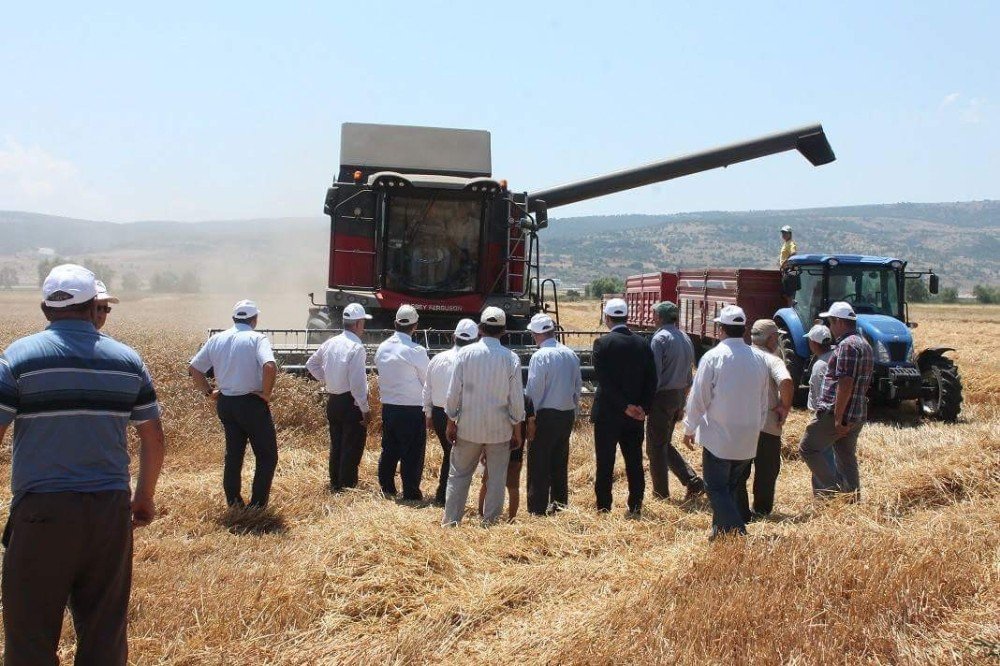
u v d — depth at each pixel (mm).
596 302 71438
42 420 4336
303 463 10641
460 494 8422
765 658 4789
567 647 5086
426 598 5949
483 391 8273
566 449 9062
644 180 16906
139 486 4730
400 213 14836
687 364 9672
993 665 4715
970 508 8039
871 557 6152
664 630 5191
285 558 6938
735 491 8195
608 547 7188
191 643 5320
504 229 15125
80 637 4496
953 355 25438
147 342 16016
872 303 16734
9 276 180125
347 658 5184
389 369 9617
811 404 8992
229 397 8688
